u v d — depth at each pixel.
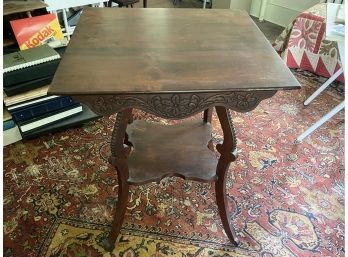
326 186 1.37
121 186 0.96
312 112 1.84
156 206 1.25
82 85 0.67
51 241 1.10
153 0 3.74
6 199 1.24
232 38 0.90
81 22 0.95
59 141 1.55
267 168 1.45
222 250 1.10
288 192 1.33
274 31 2.97
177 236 1.14
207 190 1.32
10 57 1.33
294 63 2.22
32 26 1.42
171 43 0.86
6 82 1.29
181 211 1.23
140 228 1.16
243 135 1.65
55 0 1.54
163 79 0.71
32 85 1.36
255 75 0.73
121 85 0.68
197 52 0.82
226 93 0.71
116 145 0.85
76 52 0.79
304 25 2.06
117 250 1.08
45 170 1.39
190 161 1.07
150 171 1.02
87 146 1.53
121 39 0.87
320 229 1.19
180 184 1.35
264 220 1.21
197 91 0.68
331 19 1.35
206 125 1.27
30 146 1.51
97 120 1.70
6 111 1.41
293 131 1.69
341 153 1.55
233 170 1.42
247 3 3.25
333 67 2.05
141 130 1.22
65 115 1.56
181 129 1.24
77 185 1.32
